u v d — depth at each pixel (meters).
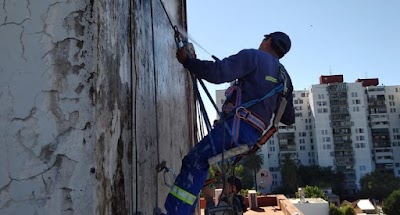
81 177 1.73
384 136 80.44
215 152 2.32
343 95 79.88
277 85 2.50
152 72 3.08
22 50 1.82
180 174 2.40
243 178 66.00
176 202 2.32
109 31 2.00
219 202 2.73
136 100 2.49
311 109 82.06
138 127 2.49
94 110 1.79
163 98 3.57
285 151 82.06
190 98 5.88
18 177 1.74
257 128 2.36
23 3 1.85
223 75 2.34
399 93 82.12
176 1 5.16
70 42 1.82
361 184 74.75
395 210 53.75
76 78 1.80
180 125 4.72
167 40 4.05
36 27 1.83
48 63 1.81
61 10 1.84
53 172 1.74
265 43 2.78
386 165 79.12
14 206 1.72
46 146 1.76
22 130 1.77
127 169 2.16
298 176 76.00
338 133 79.06
